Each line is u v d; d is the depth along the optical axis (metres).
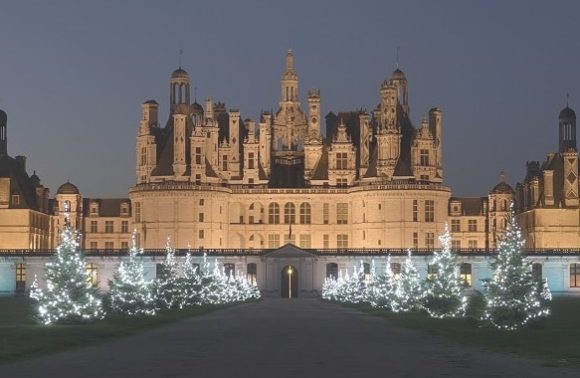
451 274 107.00
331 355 56.78
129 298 108.06
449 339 70.31
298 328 85.44
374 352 58.97
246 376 45.84
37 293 85.88
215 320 100.88
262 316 111.12
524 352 58.91
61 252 86.56
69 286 85.81
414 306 121.19
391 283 136.12
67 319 84.94
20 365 51.72
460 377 45.50
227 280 171.88
